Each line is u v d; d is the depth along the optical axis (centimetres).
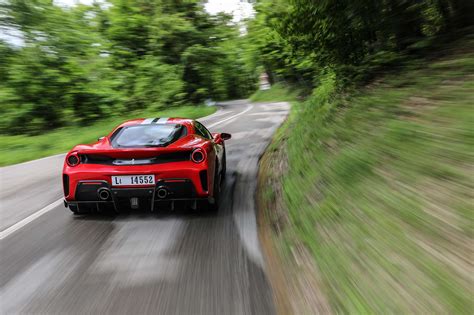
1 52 1798
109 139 466
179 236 376
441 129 348
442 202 246
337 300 218
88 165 427
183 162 424
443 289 180
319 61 866
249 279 275
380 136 407
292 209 394
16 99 1786
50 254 338
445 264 195
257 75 6147
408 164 316
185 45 3578
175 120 519
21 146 1206
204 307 240
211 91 4116
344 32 768
